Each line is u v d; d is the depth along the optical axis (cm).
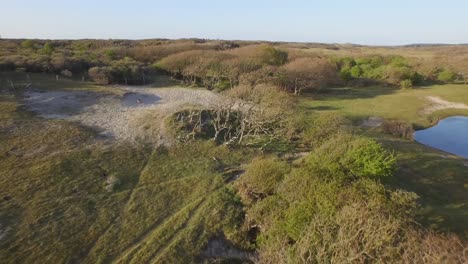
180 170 3769
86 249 2617
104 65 7581
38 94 5447
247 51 9412
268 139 4534
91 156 3841
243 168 3850
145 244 2689
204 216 3000
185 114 5009
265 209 2755
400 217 2078
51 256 2511
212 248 2698
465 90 8000
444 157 4297
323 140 4256
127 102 5694
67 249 2589
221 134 4700
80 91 5856
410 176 3591
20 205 2988
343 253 1858
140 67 7925
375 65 10519
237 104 5544
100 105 5359
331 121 4522
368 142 3003
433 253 1738
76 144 4053
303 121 4678
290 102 5356
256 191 3128
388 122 5600
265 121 4531
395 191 2420
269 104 5047
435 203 3052
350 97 7500
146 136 4431
